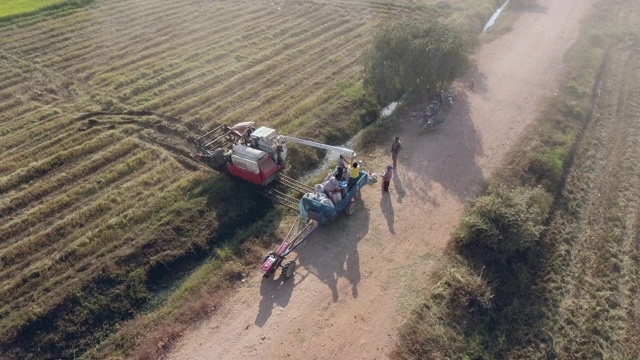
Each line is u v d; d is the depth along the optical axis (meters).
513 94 27.80
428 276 17.06
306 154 22.89
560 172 21.80
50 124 24.94
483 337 15.41
